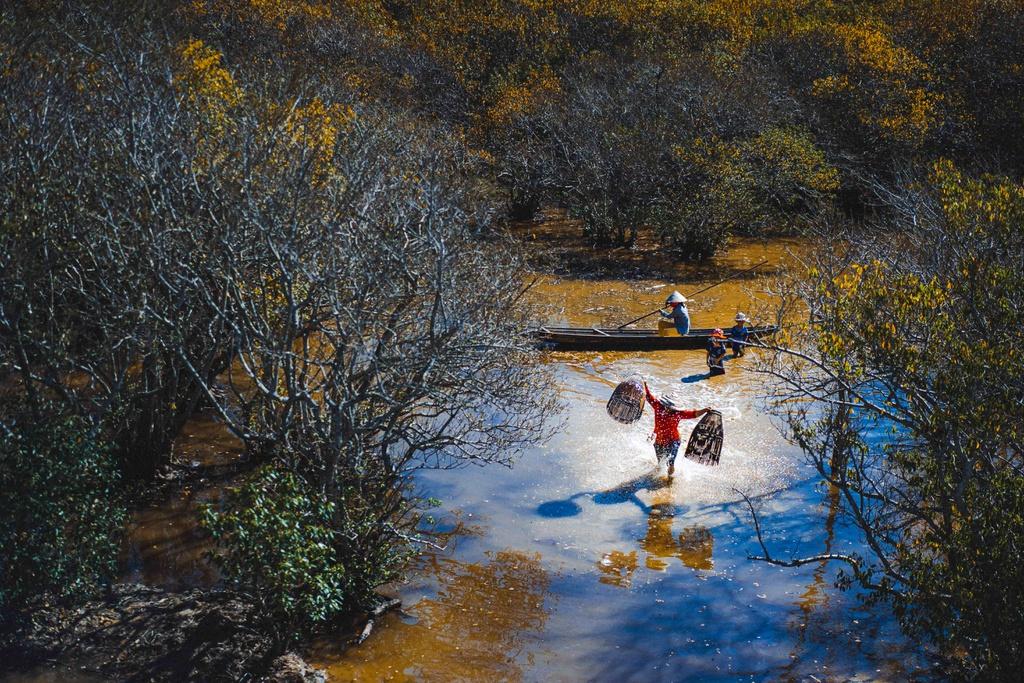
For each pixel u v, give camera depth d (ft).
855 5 133.69
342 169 36.73
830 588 32.32
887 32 119.03
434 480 39.70
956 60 108.27
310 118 44.86
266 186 33.01
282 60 80.43
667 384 51.80
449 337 29.86
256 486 26.27
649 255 88.07
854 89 102.89
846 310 28.22
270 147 35.01
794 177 92.22
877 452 39.50
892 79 105.19
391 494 32.94
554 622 29.99
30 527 26.35
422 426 38.55
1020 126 93.97
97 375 34.68
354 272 30.91
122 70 42.52
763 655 28.43
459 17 118.11
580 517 36.86
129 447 37.01
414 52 111.14
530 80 107.34
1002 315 26.35
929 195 38.63
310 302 31.50
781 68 114.93
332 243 31.27
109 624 27.35
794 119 104.83
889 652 28.68
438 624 29.60
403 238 33.88
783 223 94.12
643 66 103.71
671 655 28.32
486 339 31.53
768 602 31.40
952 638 24.95
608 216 91.25
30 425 28.78
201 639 27.04
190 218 32.04
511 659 27.86
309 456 30.89
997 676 23.91
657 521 36.60
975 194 31.35
